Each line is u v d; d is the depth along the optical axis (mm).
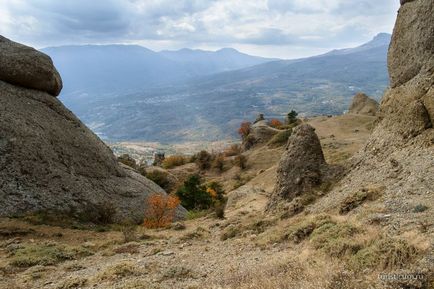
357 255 12312
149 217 38469
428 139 22250
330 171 28031
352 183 24734
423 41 27172
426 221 13984
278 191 28922
